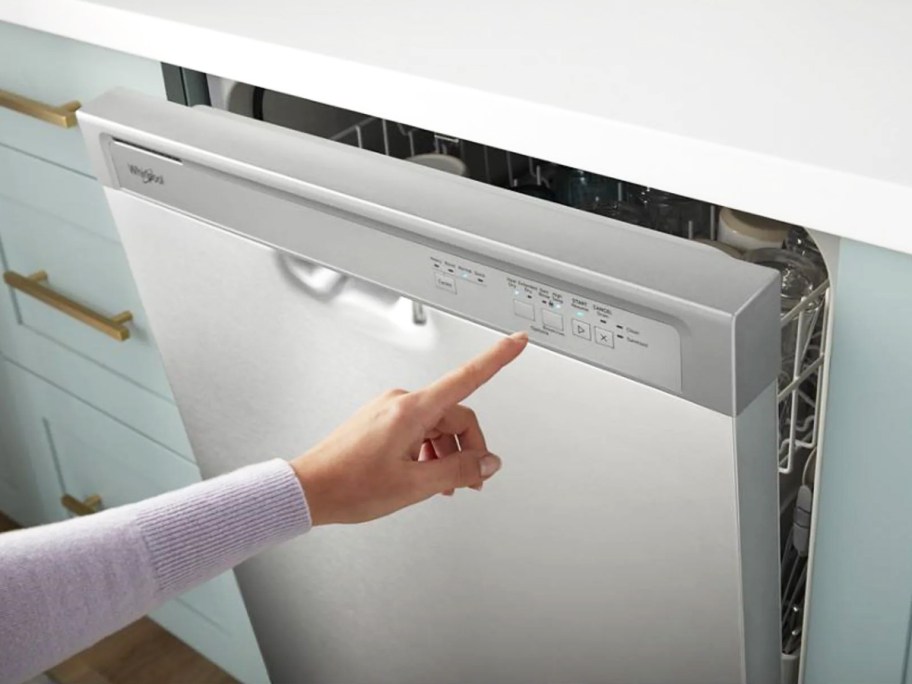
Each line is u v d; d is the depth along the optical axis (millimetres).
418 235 808
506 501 933
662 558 873
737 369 708
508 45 919
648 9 973
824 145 738
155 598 791
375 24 980
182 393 1190
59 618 751
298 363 1005
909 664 893
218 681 1736
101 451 1549
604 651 1003
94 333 1403
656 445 792
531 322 789
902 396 776
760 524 837
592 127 798
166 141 919
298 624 1320
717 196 764
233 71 994
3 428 1710
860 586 883
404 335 887
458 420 889
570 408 818
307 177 846
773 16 937
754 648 918
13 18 1160
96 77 1154
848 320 775
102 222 1280
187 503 783
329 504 824
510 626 1058
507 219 776
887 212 698
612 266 727
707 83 831
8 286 1483
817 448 846
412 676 1241
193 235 984
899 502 822
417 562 1074
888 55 851
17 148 1314
